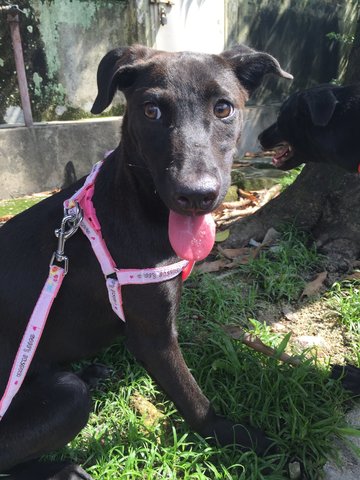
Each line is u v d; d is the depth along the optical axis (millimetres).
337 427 422
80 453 422
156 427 435
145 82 358
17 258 396
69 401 373
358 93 541
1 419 368
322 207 687
